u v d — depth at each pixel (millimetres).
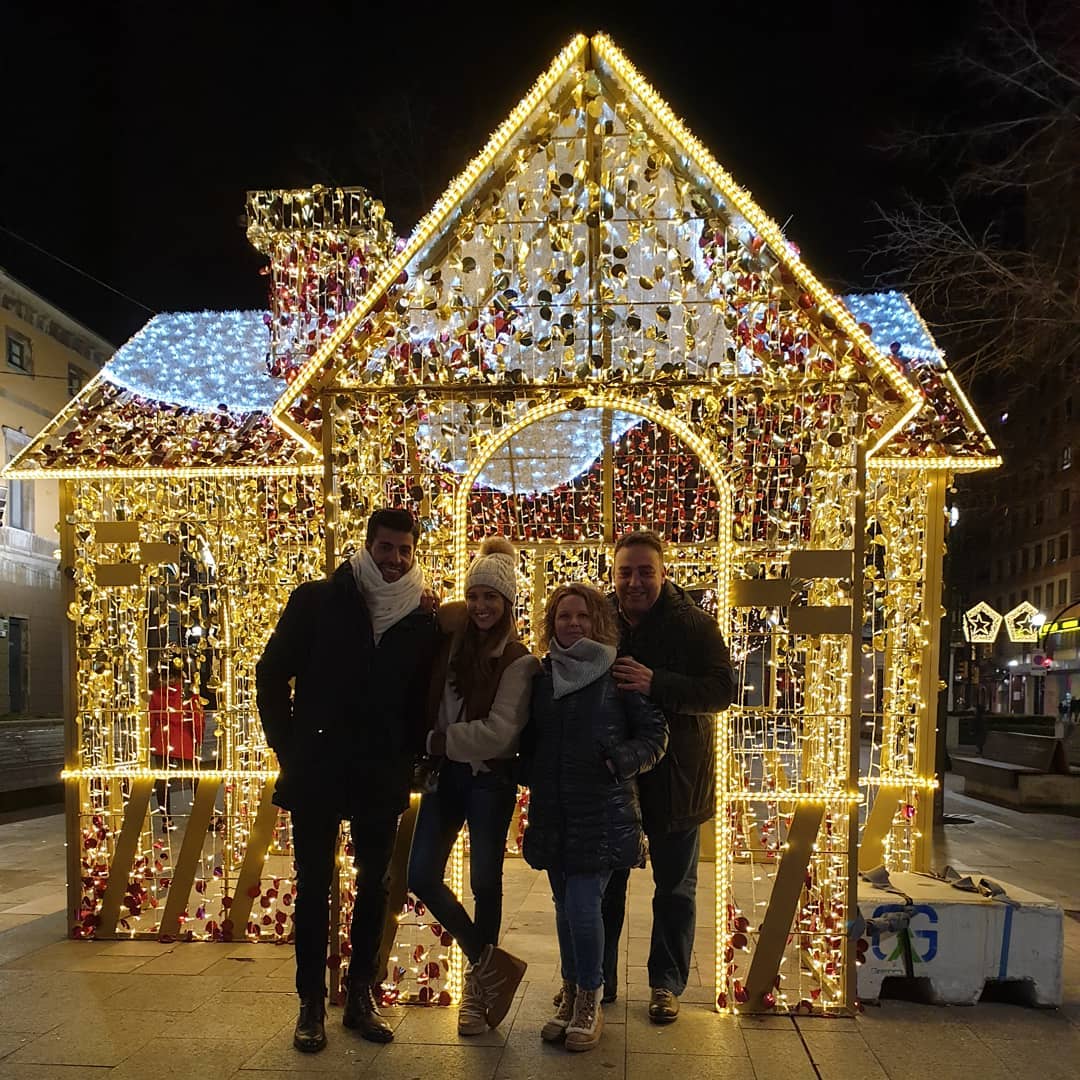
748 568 4117
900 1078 3223
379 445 4371
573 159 4141
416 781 3615
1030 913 3926
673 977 3711
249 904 4836
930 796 5871
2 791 9578
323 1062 3336
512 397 4113
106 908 4828
